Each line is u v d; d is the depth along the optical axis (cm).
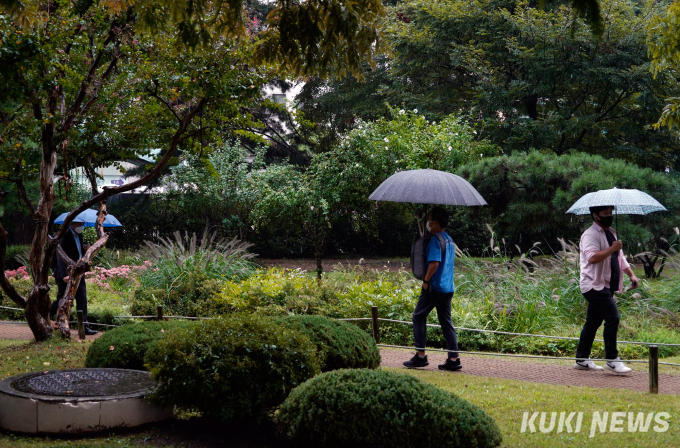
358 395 414
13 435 452
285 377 468
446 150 1584
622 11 1880
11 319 1085
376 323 810
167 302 1073
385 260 2334
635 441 440
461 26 1952
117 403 460
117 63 817
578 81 1792
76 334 904
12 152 802
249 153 2830
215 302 1042
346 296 993
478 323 860
